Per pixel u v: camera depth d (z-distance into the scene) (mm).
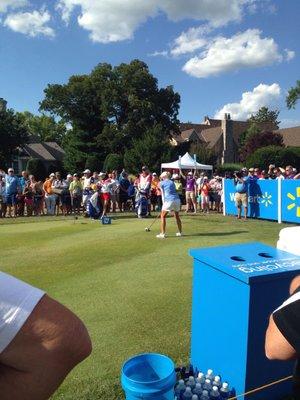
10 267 6898
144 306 4871
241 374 2654
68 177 17781
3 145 42500
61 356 1125
